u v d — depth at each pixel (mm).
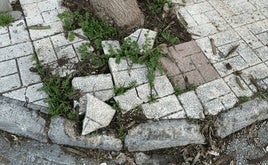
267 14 1614
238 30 1527
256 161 1234
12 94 1236
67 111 1204
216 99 1273
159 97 1257
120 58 1338
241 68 1381
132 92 1259
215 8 1619
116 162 1204
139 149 1216
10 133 1241
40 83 1274
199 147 1238
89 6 1546
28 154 1199
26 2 1560
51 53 1365
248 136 1290
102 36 1427
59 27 1467
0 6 1460
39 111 1208
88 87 1261
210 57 1408
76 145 1206
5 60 1338
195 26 1524
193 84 1301
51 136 1188
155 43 1423
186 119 1216
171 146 1230
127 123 1193
